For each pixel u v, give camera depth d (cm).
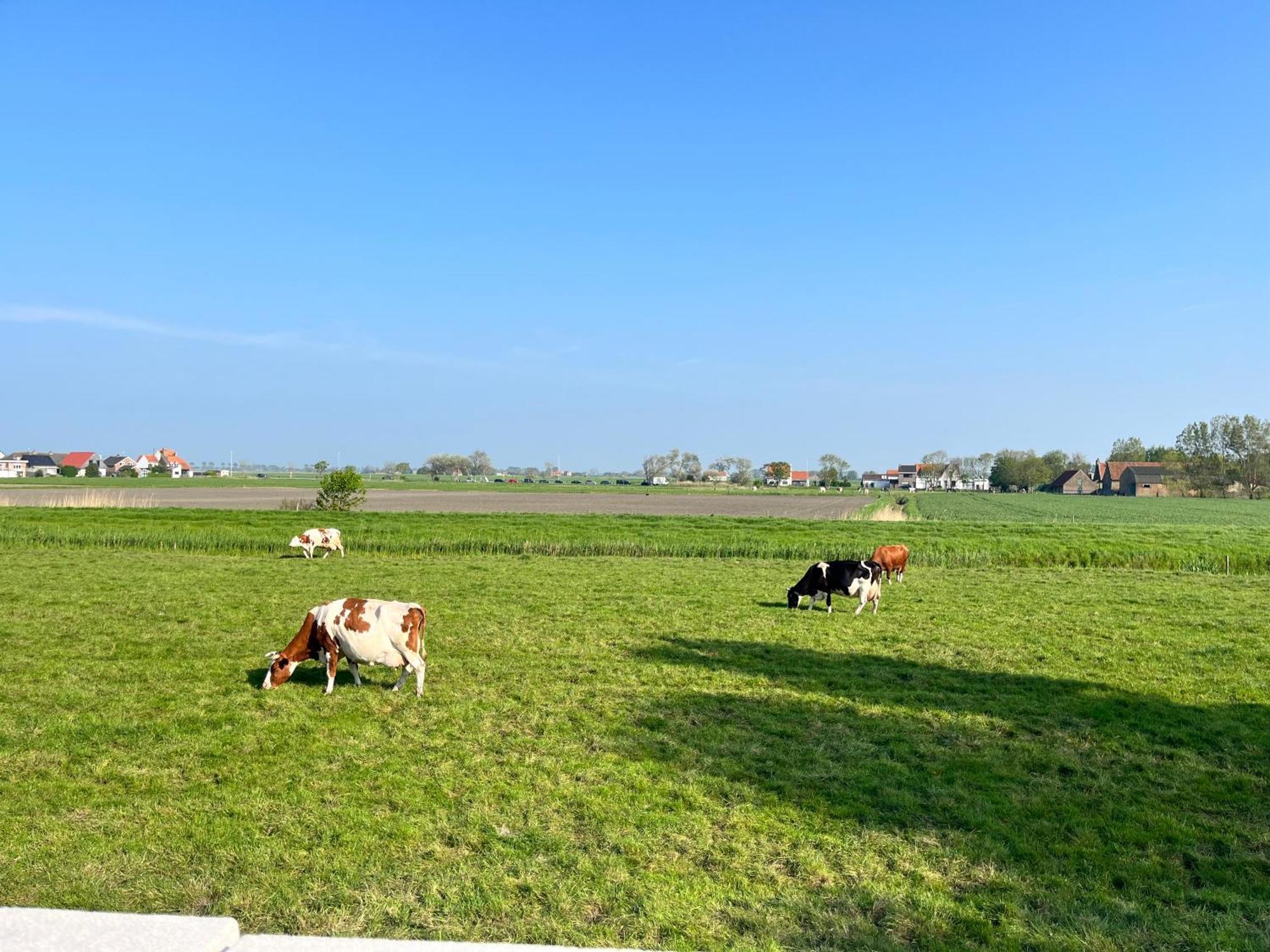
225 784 814
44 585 2175
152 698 1116
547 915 578
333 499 4834
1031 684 1258
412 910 580
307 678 1241
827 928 570
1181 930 573
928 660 1415
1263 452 13012
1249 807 788
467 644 1502
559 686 1207
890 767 886
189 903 583
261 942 444
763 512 7612
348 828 712
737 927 571
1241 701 1164
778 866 660
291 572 2577
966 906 600
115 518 4088
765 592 2239
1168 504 10619
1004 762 909
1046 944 554
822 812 762
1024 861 675
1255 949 548
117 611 1795
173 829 704
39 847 664
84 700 1105
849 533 3894
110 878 615
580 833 713
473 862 654
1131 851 693
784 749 942
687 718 1060
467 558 3138
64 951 424
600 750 930
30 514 4169
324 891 604
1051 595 2206
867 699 1159
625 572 2659
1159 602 2091
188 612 1786
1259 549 3197
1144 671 1341
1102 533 4000
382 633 1129
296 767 861
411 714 1059
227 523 3994
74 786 799
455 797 790
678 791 810
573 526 4088
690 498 11369
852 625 1748
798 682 1253
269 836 694
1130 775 873
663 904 593
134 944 433
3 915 461
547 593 2158
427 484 17038
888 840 705
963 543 3472
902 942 555
